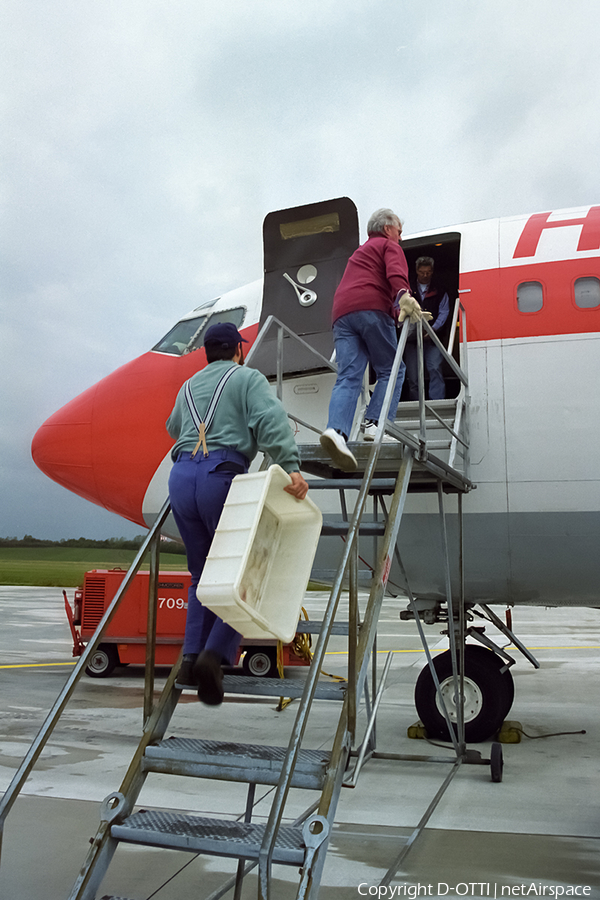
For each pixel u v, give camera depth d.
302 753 2.71
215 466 2.70
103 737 6.57
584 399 5.38
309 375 5.80
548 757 5.93
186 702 8.66
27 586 45.34
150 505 6.76
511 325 5.64
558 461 5.39
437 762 5.68
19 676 10.72
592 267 5.57
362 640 2.86
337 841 3.86
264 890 2.07
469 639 17.61
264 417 2.64
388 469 4.39
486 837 3.94
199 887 3.24
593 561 5.57
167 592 10.45
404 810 4.43
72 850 3.69
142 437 6.72
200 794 4.79
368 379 5.56
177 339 7.10
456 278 6.18
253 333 6.45
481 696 6.27
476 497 5.56
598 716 7.98
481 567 5.89
